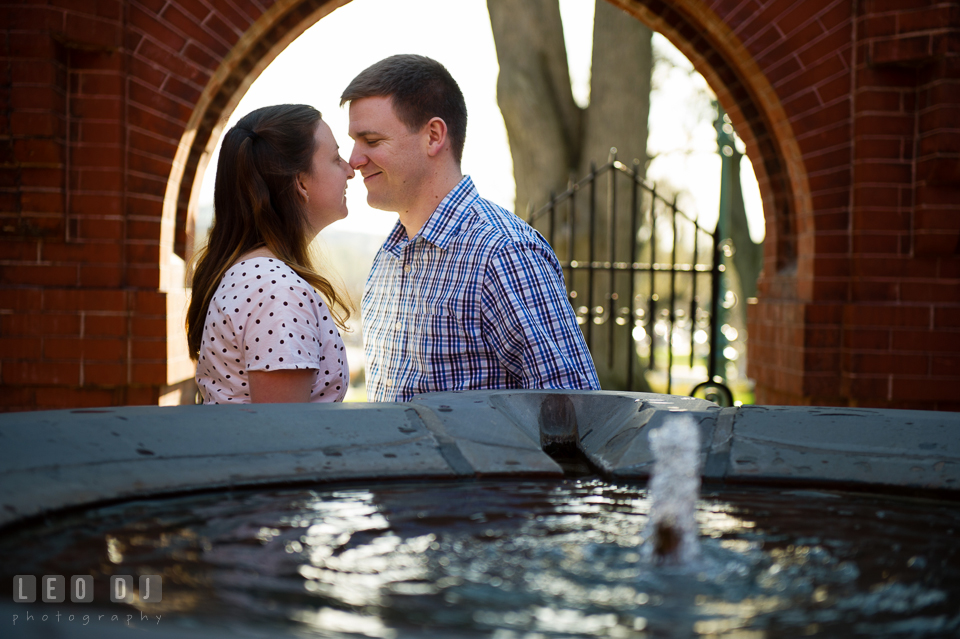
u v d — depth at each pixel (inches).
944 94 149.1
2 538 38.5
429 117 90.5
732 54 165.0
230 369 69.8
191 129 152.8
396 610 30.5
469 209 90.0
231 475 49.2
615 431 60.2
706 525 43.5
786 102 161.2
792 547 39.6
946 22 148.2
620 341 350.9
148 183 148.1
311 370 69.5
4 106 136.5
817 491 51.4
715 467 53.6
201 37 149.2
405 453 54.2
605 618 30.2
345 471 51.6
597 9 358.3
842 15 158.6
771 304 176.6
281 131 74.3
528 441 58.4
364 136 91.2
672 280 208.8
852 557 38.2
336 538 39.9
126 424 50.9
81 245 144.9
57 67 139.3
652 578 34.9
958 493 49.2
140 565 35.1
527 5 353.4
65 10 136.9
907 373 155.9
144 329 145.6
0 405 145.7
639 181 208.2
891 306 155.9
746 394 439.8
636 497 49.2
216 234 74.0
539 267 86.7
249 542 38.9
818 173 161.0
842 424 57.2
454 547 38.9
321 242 86.7
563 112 366.6
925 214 153.9
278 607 30.2
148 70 147.3
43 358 144.1
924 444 54.1
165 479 47.3
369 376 98.8
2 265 144.6
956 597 32.9
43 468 44.2
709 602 32.1
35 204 141.8
